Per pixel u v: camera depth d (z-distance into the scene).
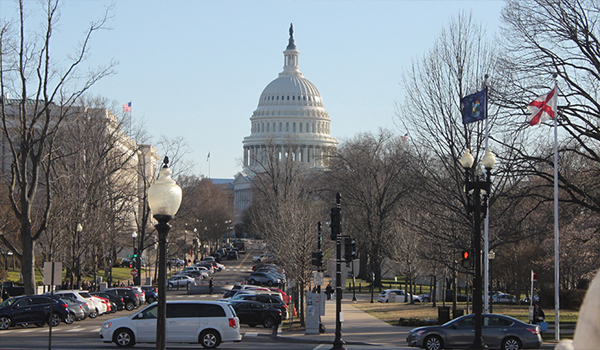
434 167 54.66
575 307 56.06
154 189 13.12
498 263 62.75
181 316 28.27
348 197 87.12
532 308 37.72
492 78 40.19
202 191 137.25
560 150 38.56
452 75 40.59
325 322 46.03
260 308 43.00
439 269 55.75
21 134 43.88
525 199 50.06
